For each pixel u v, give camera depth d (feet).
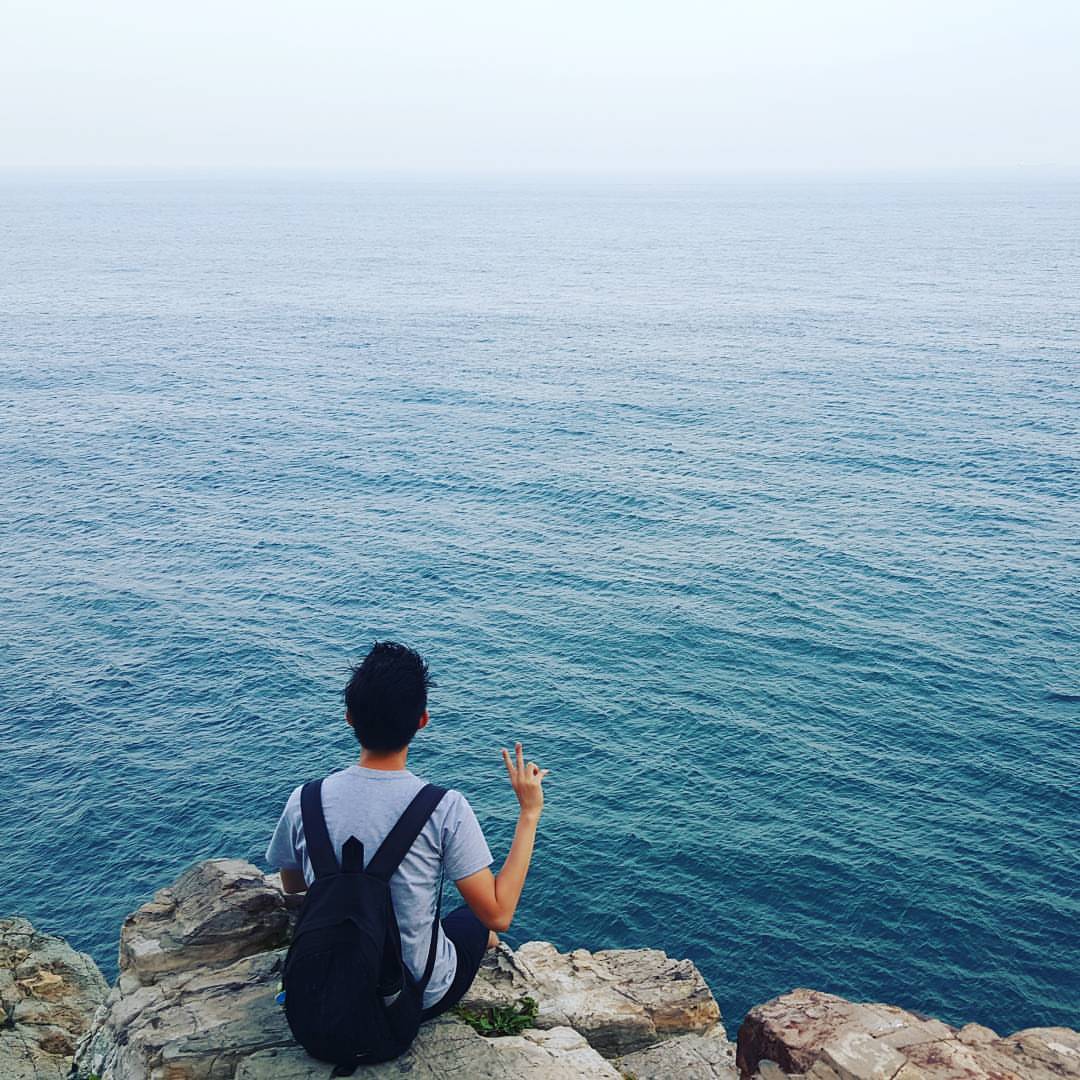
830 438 272.92
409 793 17.21
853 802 115.34
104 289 630.33
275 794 122.83
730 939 95.91
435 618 168.14
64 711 141.28
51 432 292.20
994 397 314.96
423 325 497.87
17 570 192.24
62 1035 49.06
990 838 108.58
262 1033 20.33
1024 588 172.45
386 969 16.65
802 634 157.17
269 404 329.52
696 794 117.60
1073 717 131.54
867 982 90.58
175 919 24.95
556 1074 18.66
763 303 563.07
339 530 213.46
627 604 170.71
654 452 264.72
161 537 210.59
